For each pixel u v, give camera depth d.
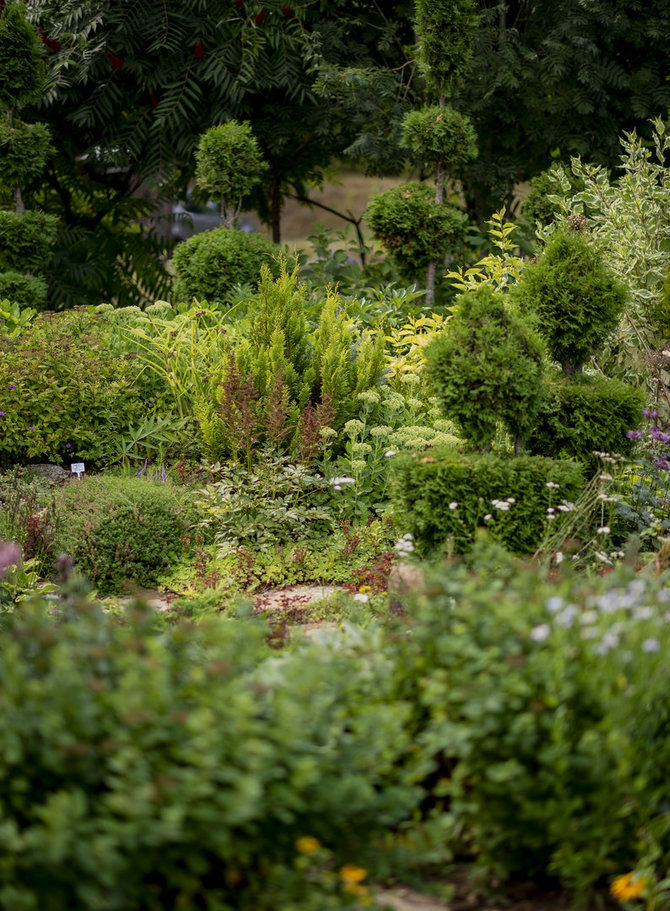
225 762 2.23
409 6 12.10
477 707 2.46
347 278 11.33
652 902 2.52
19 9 10.11
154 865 2.21
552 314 5.86
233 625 2.91
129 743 2.22
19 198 10.68
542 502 5.14
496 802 2.55
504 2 11.95
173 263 10.67
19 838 2.15
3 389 7.37
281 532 6.25
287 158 12.88
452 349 5.37
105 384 7.70
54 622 4.54
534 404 5.48
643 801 2.59
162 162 11.95
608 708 2.49
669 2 11.50
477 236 11.44
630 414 5.88
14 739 2.20
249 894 2.31
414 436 6.45
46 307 11.82
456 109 11.47
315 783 2.27
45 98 11.40
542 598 2.85
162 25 11.38
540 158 12.55
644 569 4.44
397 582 4.64
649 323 7.43
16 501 6.17
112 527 5.90
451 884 2.79
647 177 7.79
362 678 2.88
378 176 12.28
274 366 7.12
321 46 11.59
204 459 6.96
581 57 11.29
